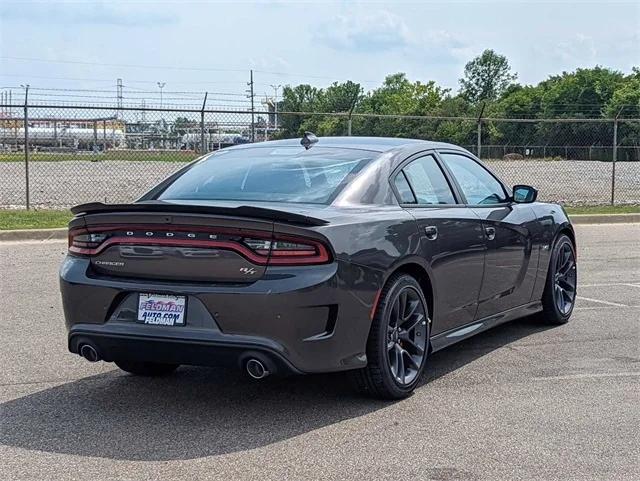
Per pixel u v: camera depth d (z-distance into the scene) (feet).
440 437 14.07
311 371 14.32
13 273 32.30
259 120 58.49
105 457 13.21
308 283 13.98
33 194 64.59
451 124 86.17
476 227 18.66
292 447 13.61
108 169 91.76
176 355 14.58
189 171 18.28
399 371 16.11
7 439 14.10
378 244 15.34
